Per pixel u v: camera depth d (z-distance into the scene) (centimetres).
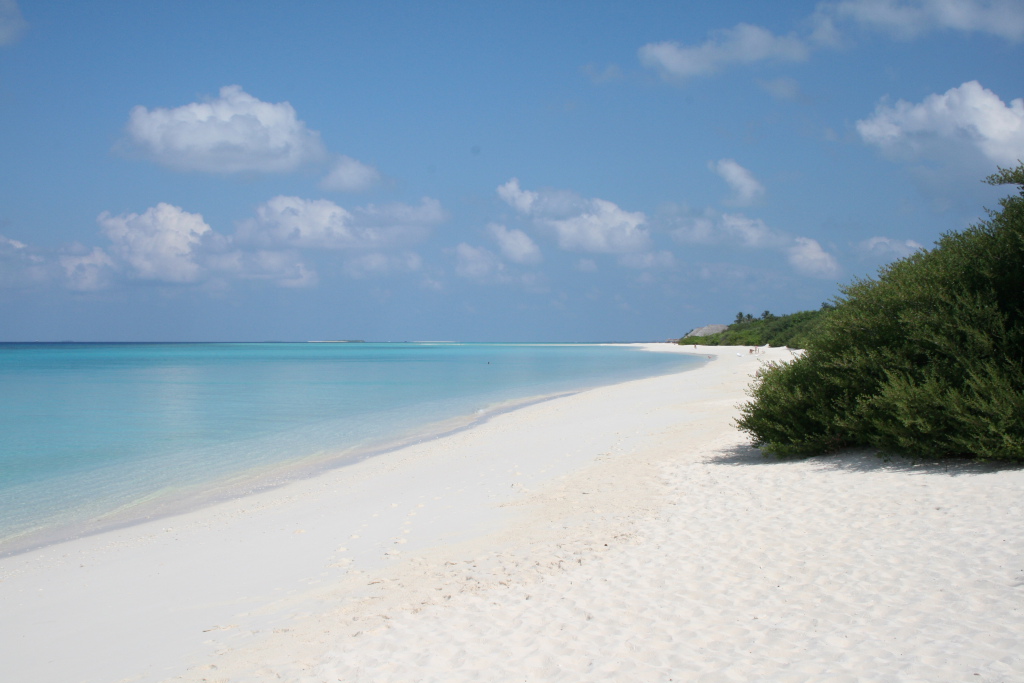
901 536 704
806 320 9544
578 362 7881
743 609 589
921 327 1052
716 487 1028
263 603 723
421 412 2698
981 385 909
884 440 1023
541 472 1323
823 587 613
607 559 753
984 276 1045
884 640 500
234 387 4244
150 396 3603
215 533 1033
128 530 1086
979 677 428
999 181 1102
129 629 676
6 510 1231
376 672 531
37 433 2202
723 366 5338
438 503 1130
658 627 571
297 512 1141
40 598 782
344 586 752
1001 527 677
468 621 619
